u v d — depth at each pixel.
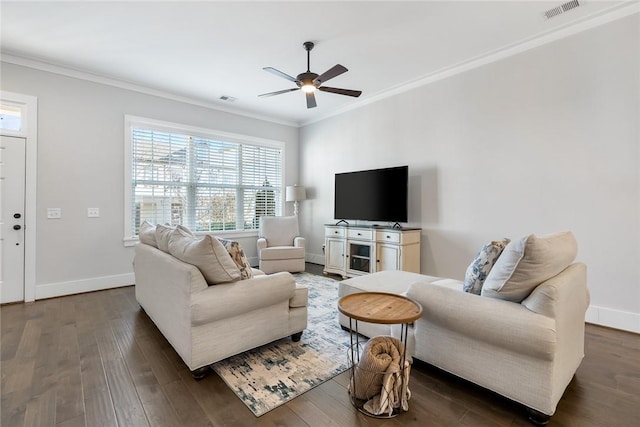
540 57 2.90
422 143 3.90
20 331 2.46
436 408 1.54
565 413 1.50
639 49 2.39
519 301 1.54
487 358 1.57
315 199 5.61
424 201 3.89
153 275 2.38
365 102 4.62
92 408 1.52
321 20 2.62
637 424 1.43
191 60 3.35
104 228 3.77
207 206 4.81
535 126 2.95
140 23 2.66
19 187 3.23
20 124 3.26
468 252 3.47
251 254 5.30
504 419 1.46
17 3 2.36
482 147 3.34
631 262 2.47
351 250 4.34
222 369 1.90
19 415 1.46
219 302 1.76
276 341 2.29
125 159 3.92
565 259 1.56
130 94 3.97
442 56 3.28
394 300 1.79
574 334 1.67
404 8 2.45
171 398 1.61
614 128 2.52
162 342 2.28
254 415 1.48
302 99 4.59
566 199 2.77
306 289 2.32
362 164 4.71
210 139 4.82
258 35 2.85
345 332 2.46
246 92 4.31
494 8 2.46
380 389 1.53
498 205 3.22
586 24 2.62
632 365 1.97
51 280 3.42
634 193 2.44
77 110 3.57
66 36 2.87
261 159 5.50
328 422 1.44
